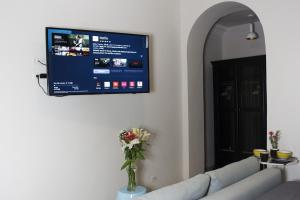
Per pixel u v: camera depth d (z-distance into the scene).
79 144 2.69
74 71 2.48
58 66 2.39
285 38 2.67
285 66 2.68
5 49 2.28
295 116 2.62
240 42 4.82
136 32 3.09
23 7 2.36
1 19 2.26
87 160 2.73
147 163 3.20
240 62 4.27
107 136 2.87
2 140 2.28
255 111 4.14
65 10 2.58
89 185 2.75
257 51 4.62
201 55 3.69
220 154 4.59
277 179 2.31
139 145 2.77
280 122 2.72
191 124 3.54
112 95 2.90
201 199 1.73
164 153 3.35
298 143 2.61
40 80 2.46
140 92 2.89
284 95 2.69
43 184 2.48
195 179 1.89
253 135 4.18
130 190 2.70
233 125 4.43
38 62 2.44
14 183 2.33
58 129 2.56
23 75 2.37
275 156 2.61
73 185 2.65
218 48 4.95
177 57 3.48
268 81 2.79
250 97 4.20
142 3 3.14
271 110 2.78
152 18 3.23
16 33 2.33
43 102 2.48
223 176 2.02
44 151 2.48
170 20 3.41
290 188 2.17
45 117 2.49
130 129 2.95
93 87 2.59
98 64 2.62
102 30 2.81
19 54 2.35
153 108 3.25
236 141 4.36
